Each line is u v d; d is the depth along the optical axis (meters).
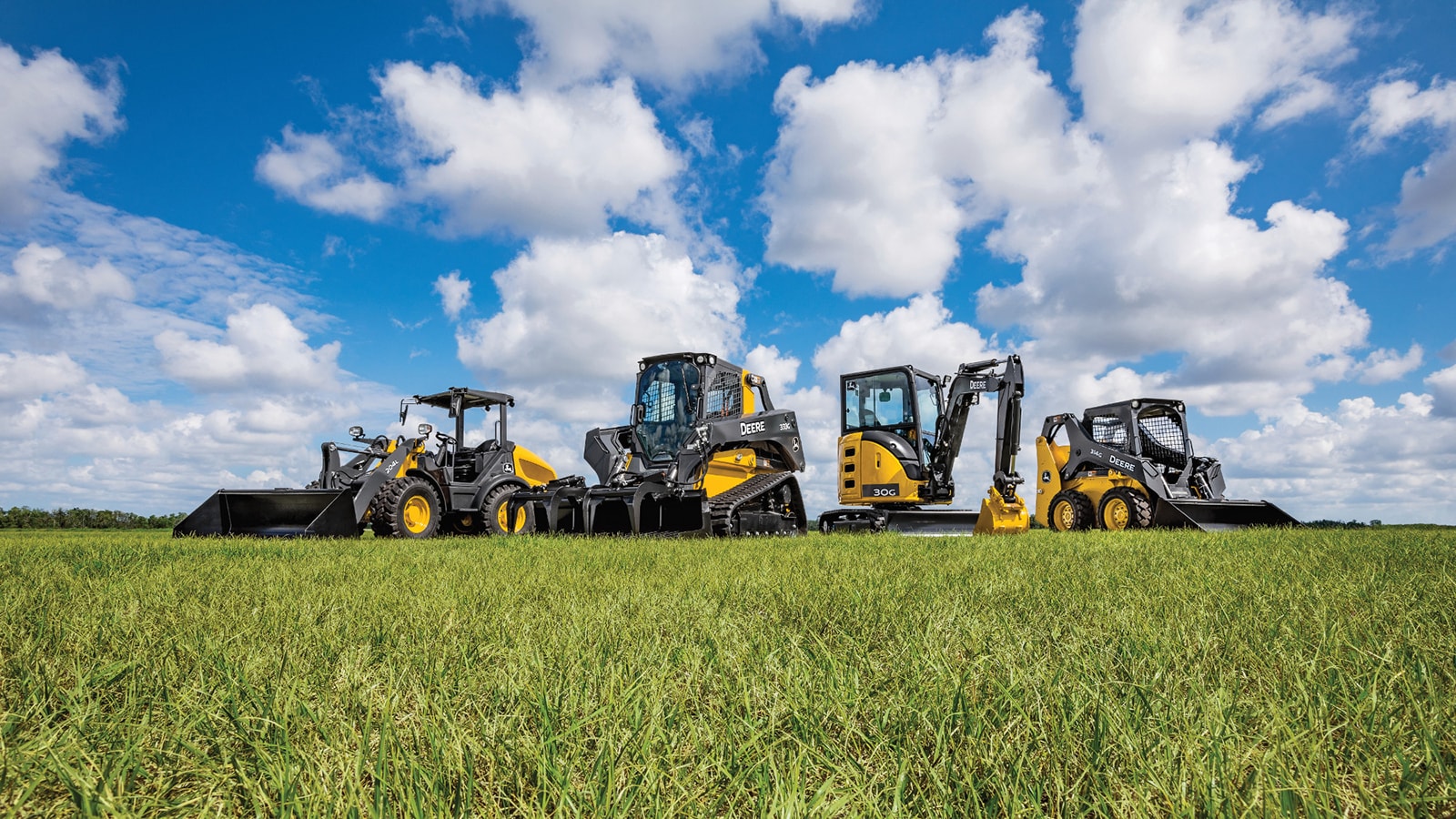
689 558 4.96
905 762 1.06
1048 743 1.18
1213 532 8.65
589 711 1.33
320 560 4.91
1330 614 2.37
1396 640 1.92
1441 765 1.07
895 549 5.96
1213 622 2.24
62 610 2.55
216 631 2.16
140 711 1.45
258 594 3.00
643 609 2.55
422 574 3.88
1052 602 2.76
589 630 2.13
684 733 1.25
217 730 1.30
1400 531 8.77
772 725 1.26
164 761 1.20
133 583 3.32
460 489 12.57
